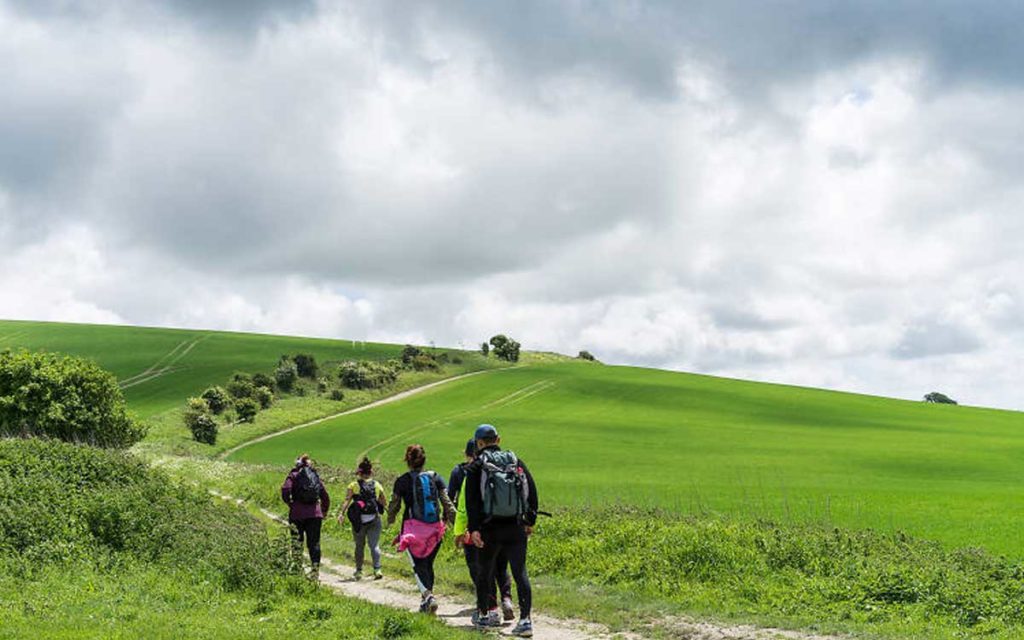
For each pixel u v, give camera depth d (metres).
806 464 69.88
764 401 123.12
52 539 16.34
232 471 44.38
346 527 26.03
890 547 20.70
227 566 14.98
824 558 17.78
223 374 136.88
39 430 48.56
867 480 59.25
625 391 128.75
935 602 14.31
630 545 19.39
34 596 13.06
